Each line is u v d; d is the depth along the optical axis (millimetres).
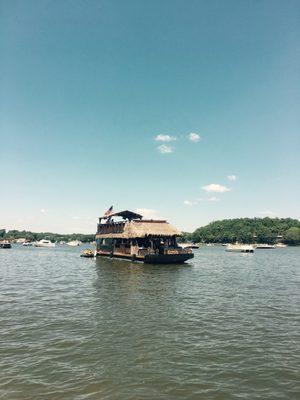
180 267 49156
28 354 13117
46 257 77938
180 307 21438
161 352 13445
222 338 15266
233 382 10969
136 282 32688
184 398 9906
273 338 15359
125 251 58156
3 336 15289
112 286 30094
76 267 49875
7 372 11484
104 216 67188
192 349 13820
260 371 11812
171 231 53281
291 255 100938
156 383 10805
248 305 22328
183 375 11406
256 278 37688
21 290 28094
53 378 11062
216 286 30703
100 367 11953
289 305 22469
